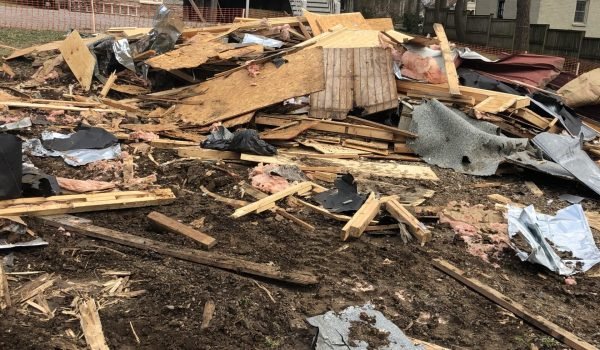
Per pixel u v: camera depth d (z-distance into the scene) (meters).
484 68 10.59
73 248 4.37
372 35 9.92
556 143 7.58
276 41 10.84
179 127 8.01
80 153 6.61
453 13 26.20
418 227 5.15
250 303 3.83
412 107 8.10
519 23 19.16
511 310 4.16
